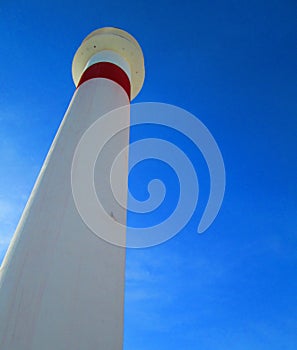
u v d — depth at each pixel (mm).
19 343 3695
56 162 6062
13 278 4336
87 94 8031
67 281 4391
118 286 4898
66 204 5281
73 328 4008
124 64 10148
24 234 4930
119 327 4473
